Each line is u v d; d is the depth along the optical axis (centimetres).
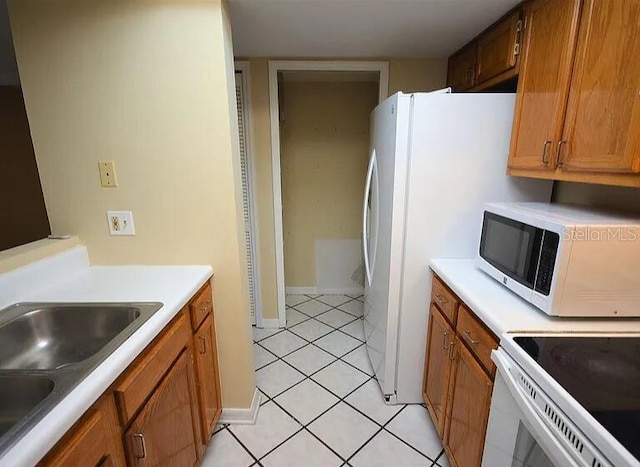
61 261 143
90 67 141
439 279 161
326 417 185
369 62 241
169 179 152
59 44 139
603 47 104
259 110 245
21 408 81
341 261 344
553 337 99
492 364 110
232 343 173
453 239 168
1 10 163
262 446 167
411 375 189
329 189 329
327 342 262
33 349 118
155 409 105
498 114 156
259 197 260
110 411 86
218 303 167
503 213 134
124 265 161
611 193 139
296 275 348
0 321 111
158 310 115
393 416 186
